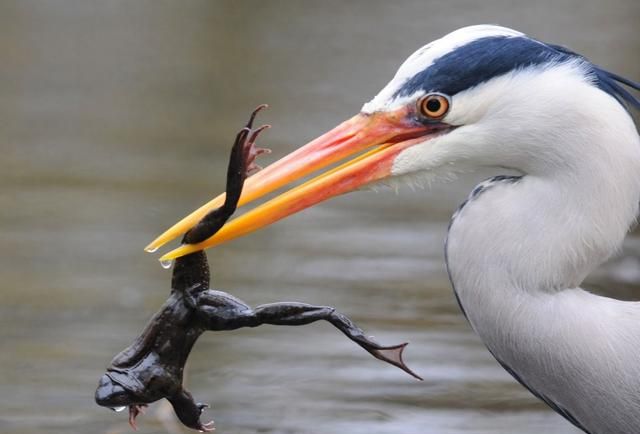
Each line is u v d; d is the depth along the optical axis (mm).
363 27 28719
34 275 13250
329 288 12938
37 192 16344
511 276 7152
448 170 7414
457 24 28516
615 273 13742
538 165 7137
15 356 10992
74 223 15031
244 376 10805
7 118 20344
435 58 7297
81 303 12359
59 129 19781
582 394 7270
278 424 9719
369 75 23953
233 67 24766
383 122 7391
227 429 9680
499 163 7301
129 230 14781
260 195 7336
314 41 27344
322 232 15266
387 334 11727
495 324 7246
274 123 19906
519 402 10352
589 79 7129
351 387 10602
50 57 25078
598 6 30781
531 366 7281
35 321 11828
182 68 24609
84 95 22188
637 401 7207
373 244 14672
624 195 7062
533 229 7109
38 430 9594
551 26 27797
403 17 29812
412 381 10750
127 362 7117
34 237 14539
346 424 9812
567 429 9836
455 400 10398
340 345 11672
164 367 7109
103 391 7070
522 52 7180
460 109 7234
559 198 7082
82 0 31516
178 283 7145
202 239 7016
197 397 10336
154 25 29016
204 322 7109
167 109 21281
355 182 7414
